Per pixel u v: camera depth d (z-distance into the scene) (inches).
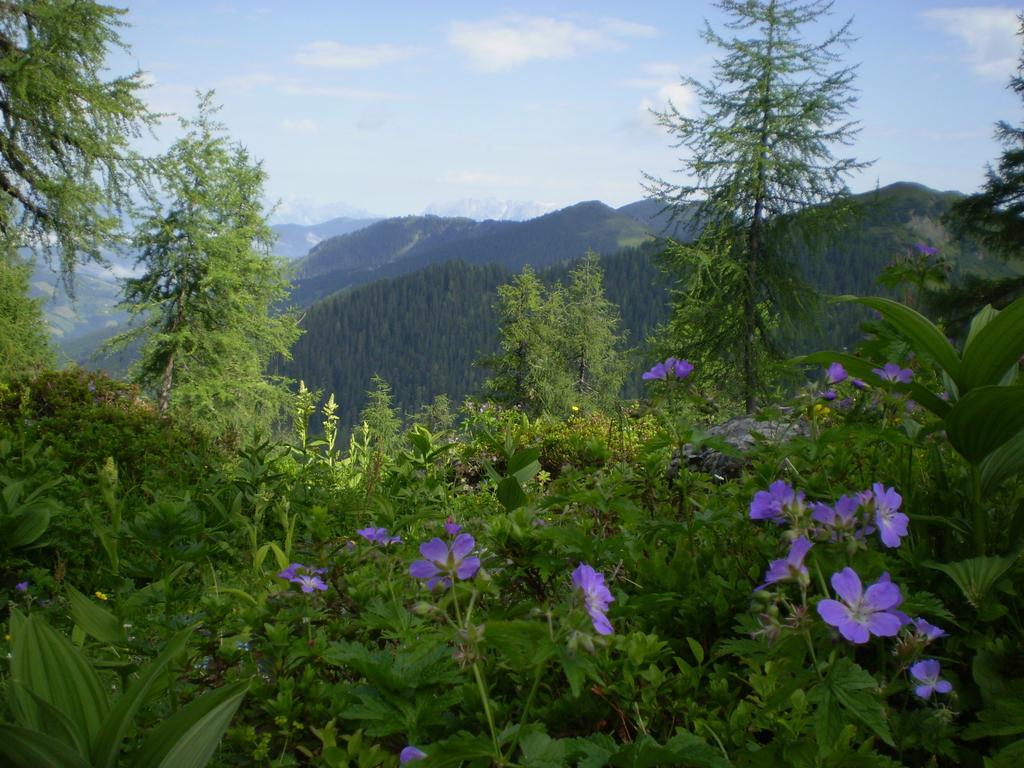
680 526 98.9
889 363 105.7
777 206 848.9
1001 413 80.6
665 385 106.3
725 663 82.0
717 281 853.8
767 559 91.6
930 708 72.5
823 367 110.1
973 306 910.4
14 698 60.0
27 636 60.4
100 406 359.6
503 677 79.0
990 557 80.6
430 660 70.9
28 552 157.8
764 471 100.6
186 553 105.5
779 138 839.1
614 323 1546.5
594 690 71.0
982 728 68.2
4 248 848.3
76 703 61.1
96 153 840.3
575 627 51.9
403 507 184.7
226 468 250.1
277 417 1185.4
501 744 57.3
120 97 862.5
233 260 1136.2
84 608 79.4
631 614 86.0
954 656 80.0
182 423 335.3
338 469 277.4
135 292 1134.4
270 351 1277.1
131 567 104.1
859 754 56.4
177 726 59.7
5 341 973.2
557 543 86.4
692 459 214.5
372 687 71.2
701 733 66.3
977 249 1038.4
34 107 800.9
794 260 859.4
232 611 88.4
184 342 1138.7
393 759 62.9
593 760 56.2
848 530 62.9
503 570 87.1
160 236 1106.1
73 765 56.8
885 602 55.1
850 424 98.8
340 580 100.1
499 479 116.5
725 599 85.4
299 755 74.9
